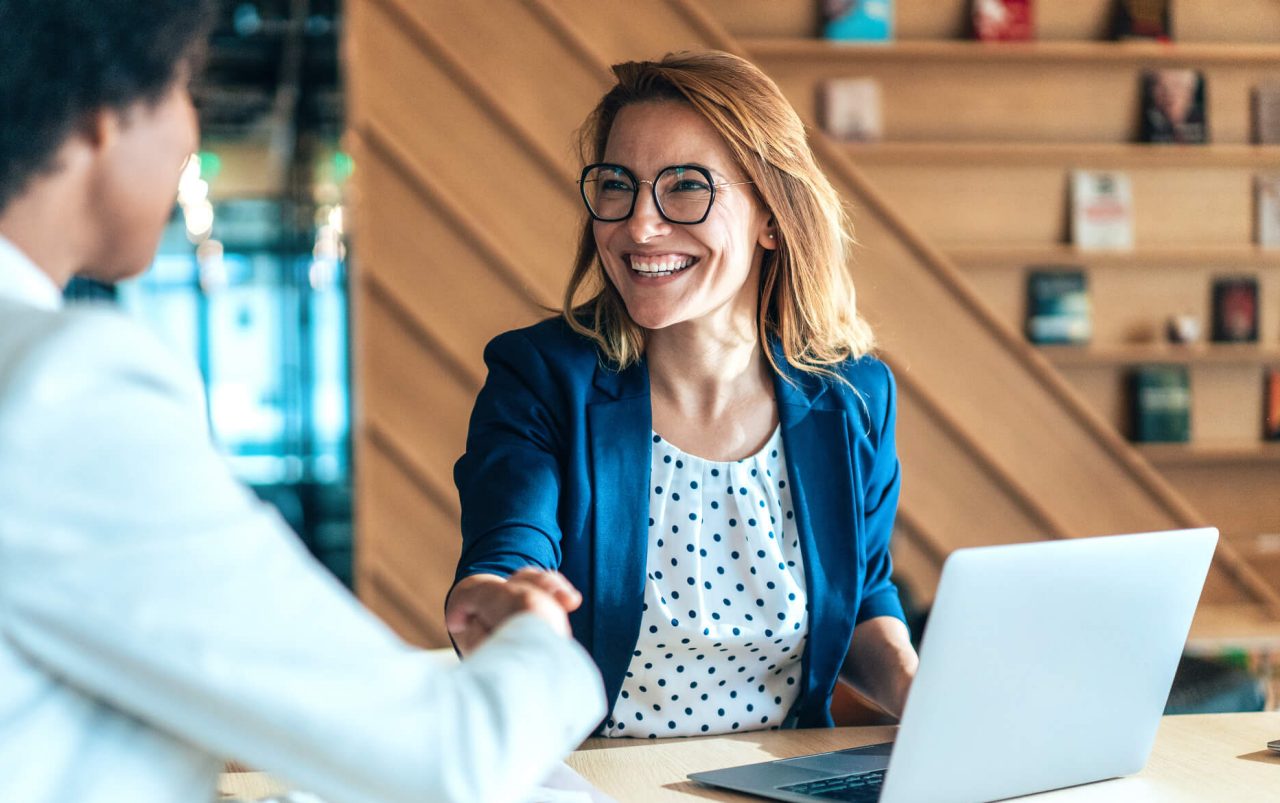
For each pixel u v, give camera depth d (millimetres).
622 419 1597
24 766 668
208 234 10289
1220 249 4582
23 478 654
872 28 4461
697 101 1534
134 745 710
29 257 776
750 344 1638
